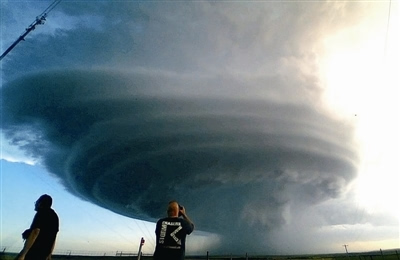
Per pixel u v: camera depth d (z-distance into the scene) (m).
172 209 4.80
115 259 57.34
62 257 52.56
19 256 3.95
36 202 4.76
